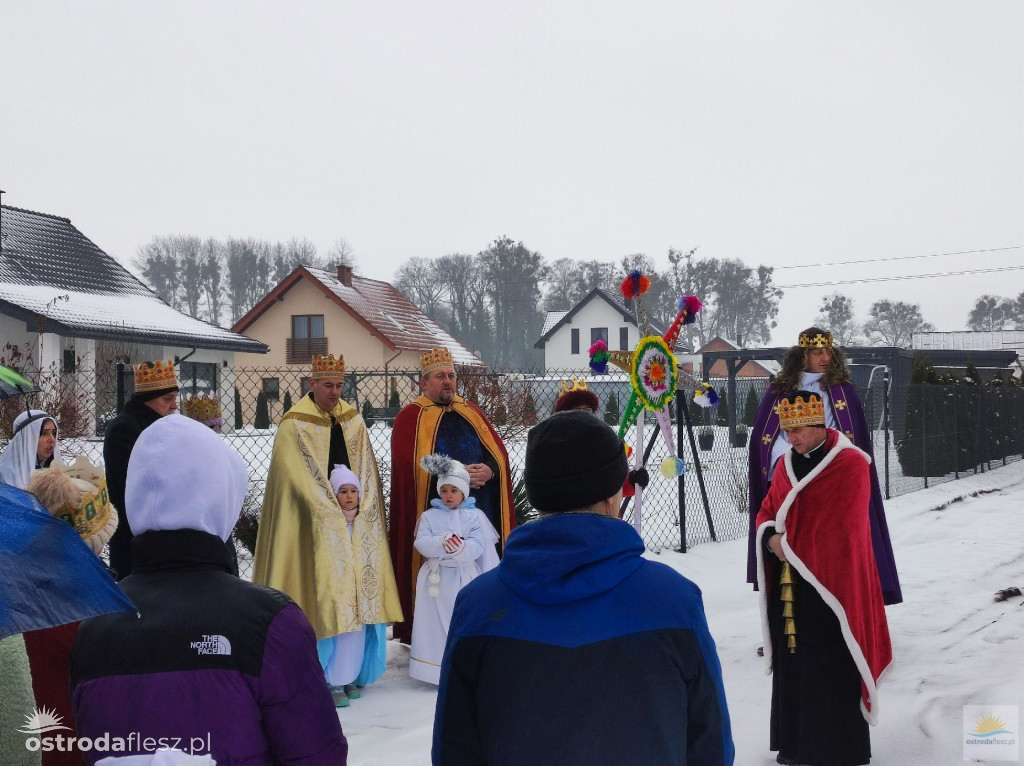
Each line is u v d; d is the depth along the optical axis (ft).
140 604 6.49
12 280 81.97
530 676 6.01
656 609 6.11
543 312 256.32
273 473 17.54
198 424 7.14
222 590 6.63
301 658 6.61
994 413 66.59
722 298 281.33
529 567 6.22
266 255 285.43
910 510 40.50
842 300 302.25
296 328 116.47
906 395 56.03
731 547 31.71
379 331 112.16
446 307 257.75
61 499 9.70
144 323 84.17
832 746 13.12
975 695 15.78
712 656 6.25
